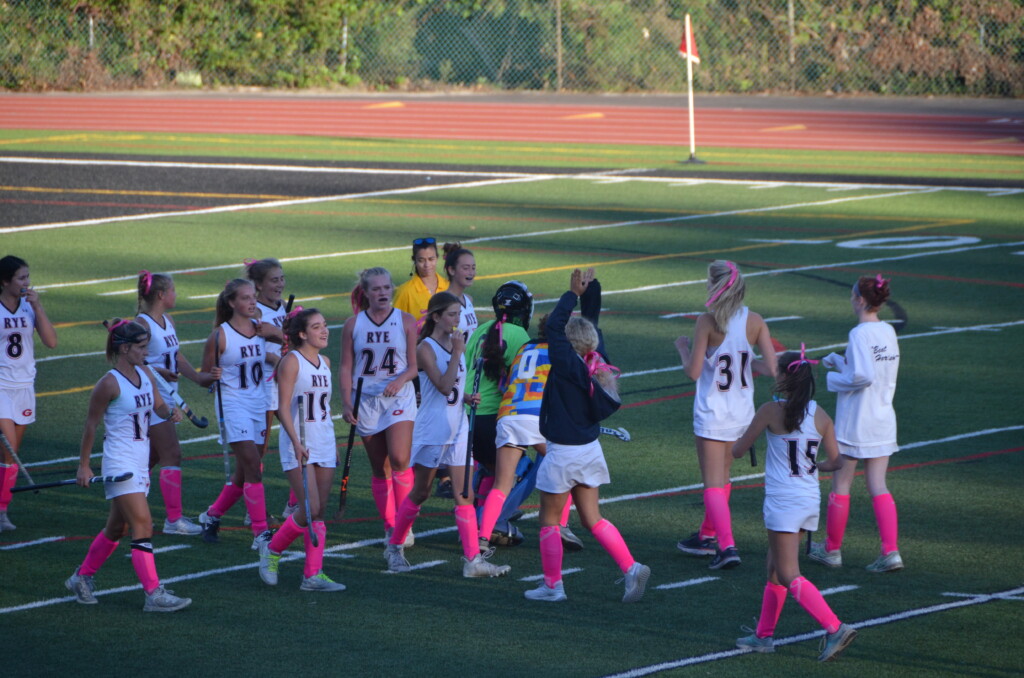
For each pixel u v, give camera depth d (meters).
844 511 31.48
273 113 150.50
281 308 36.84
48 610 29.16
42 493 38.22
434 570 32.16
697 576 31.44
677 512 36.12
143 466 29.27
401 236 80.44
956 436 42.41
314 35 177.75
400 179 103.88
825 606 25.94
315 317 30.38
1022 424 43.53
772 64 173.12
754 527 35.16
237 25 176.25
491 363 33.62
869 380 30.75
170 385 34.22
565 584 31.03
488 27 179.25
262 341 34.28
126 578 31.44
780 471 26.73
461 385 31.86
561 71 177.00
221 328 33.66
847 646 26.47
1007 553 32.50
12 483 35.00
